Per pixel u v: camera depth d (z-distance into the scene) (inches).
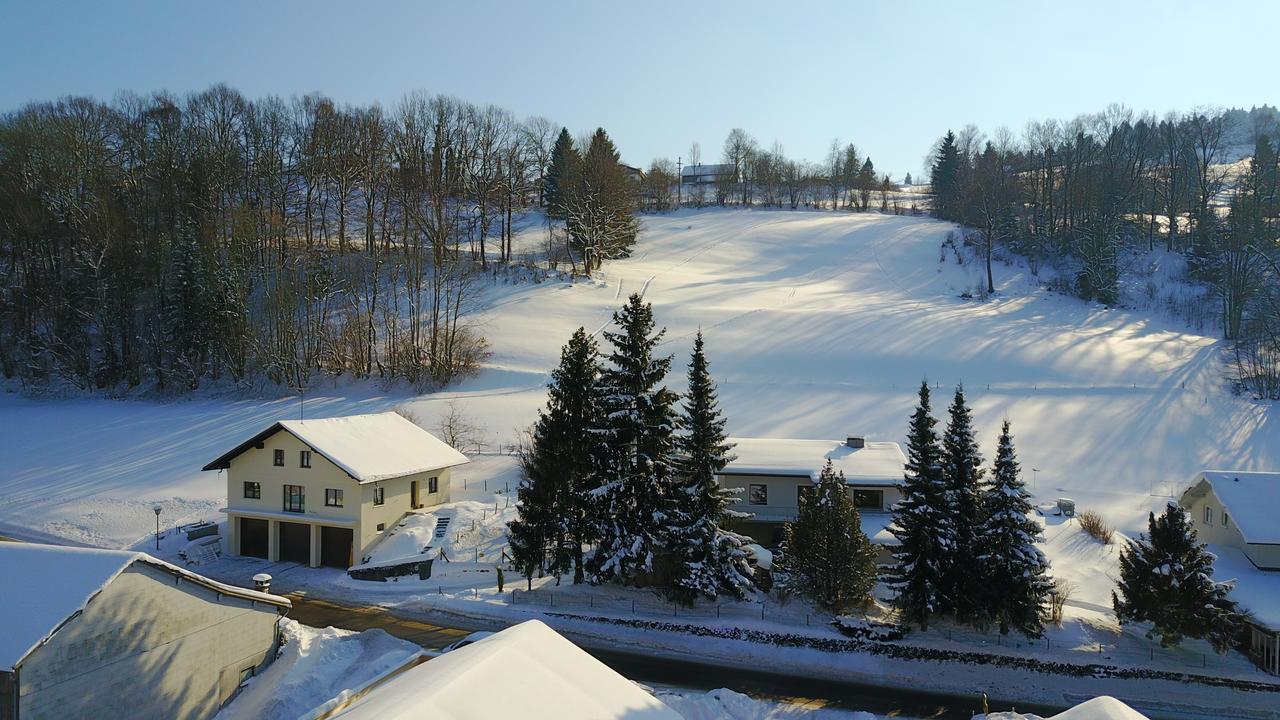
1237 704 1063.6
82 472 2005.4
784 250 4741.6
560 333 3070.9
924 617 1224.2
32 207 2974.9
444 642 1181.1
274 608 1059.9
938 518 1230.9
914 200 6806.1
